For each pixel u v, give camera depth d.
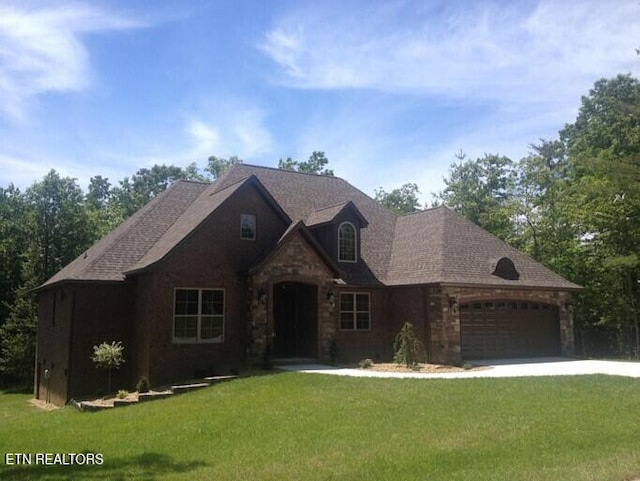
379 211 29.62
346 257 24.58
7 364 35.22
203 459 9.58
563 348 25.12
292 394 14.55
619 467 8.00
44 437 12.50
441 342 21.80
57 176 41.94
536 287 24.14
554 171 39.81
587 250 34.16
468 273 22.91
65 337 21.41
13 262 41.62
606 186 28.45
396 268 25.11
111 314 21.28
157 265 19.58
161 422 12.71
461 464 8.52
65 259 40.97
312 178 29.30
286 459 9.22
